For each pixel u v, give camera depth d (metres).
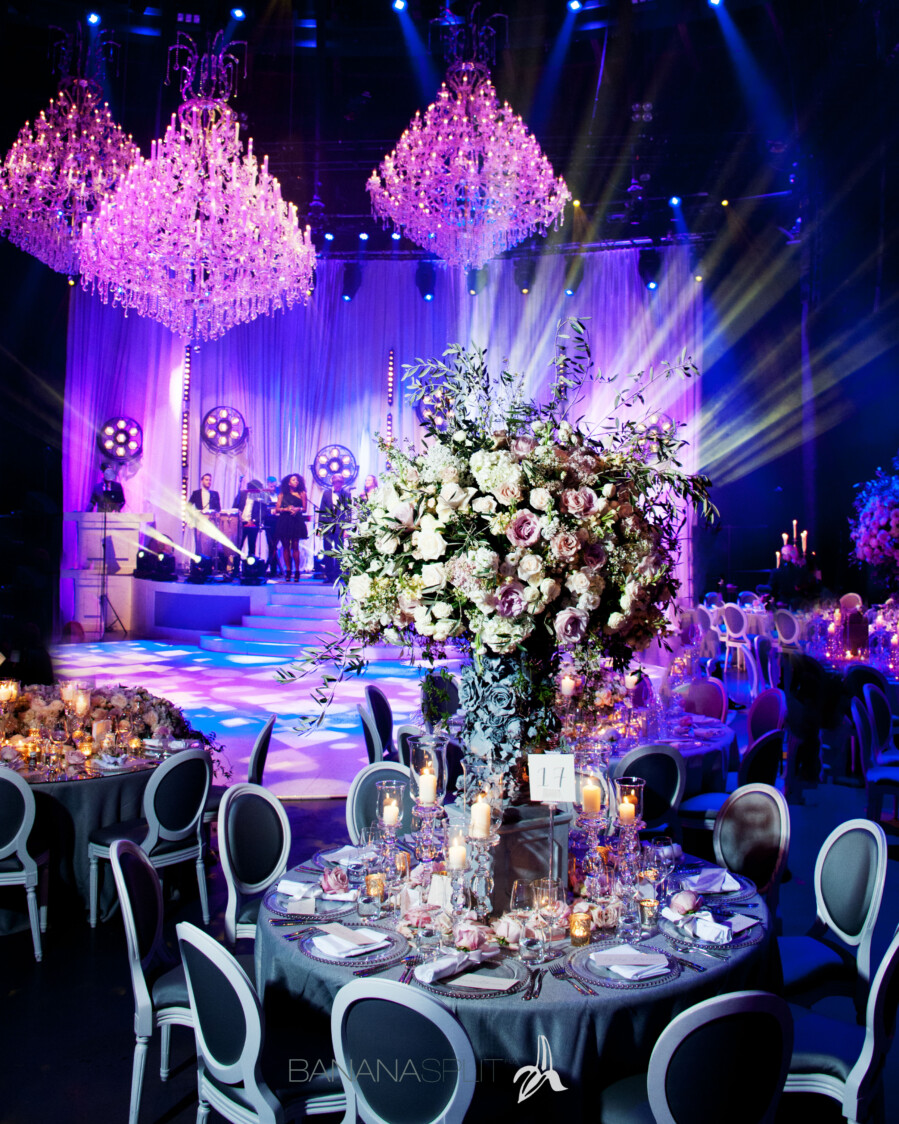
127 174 10.45
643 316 15.38
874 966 4.15
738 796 4.00
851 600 8.63
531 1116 2.44
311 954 2.70
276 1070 2.62
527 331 16.14
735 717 9.91
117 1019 3.71
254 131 13.58
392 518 2.74
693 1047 2.19
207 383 17.11
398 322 16.91
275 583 15.27
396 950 2.71
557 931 2.79
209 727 8.89
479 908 2.79
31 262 14.55
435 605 2.68
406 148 9.44
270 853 3.89
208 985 2.57
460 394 2.89
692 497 2.99
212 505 16.12
